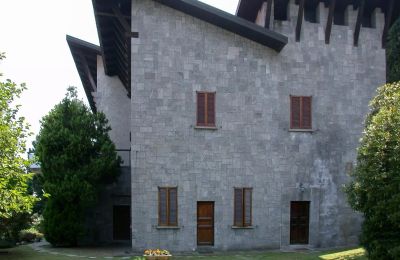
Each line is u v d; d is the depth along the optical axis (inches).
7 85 578.9
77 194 974.4
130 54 962.7
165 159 898.7
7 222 889.5
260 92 946.7
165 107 904.3
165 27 912.3
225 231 912.3
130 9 960.3
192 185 905.5
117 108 1294.3
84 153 1002.7
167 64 909.2
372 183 627.5
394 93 670.5
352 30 1003.3
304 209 967.0
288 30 972.6
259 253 879.7
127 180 1128.8
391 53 1165.1
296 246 948.6
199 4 884.6
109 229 1113.4
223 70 932.0
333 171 970.1
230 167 923.4
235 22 898.7
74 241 1010.7
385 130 633.6
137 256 818.8
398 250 587.2
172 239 889.5
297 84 967.6
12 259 820.0
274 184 941.8
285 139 954.1
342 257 782.5
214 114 924.6
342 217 966.4
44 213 1008.2
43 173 993.5
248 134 935.7
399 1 1007.6
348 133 983.0
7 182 546.6
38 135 1024.2
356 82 995.9
